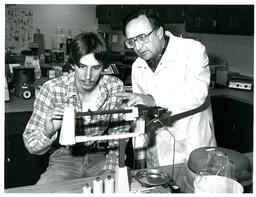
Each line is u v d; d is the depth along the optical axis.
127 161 1.96
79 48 1.47
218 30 3.15
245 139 2.96
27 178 2.62
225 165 1.28
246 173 1.28
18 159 2.59
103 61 1.53
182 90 1.74
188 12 3.50
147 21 1.57
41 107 1.66
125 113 1.25
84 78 1.54
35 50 4.91
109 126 1.78
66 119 1.14
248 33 2.82
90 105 1.72
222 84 3.39
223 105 3.13
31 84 2.79
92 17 5.69
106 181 1.18
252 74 3.39
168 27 4.42
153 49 1.63
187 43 1.87
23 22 5.23
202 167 1.28
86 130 1.70
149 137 1.93
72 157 1.73
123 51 5.14
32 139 1.56
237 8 2.91
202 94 1.74
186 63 1.84
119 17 4.79
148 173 1.36
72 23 5.57
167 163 1.94
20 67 2.86
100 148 1.77
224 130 3.19
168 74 1.86
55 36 5.17
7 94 2.64
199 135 1.94
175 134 1.92
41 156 2.58
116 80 1.81
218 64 3.80
